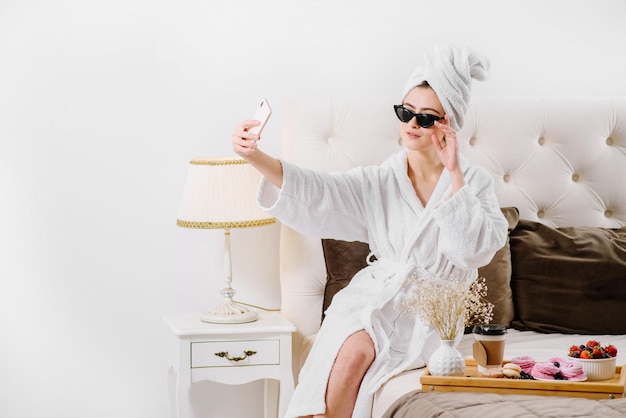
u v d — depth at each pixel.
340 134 3.42
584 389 2.29
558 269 3.24
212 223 3.17
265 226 3.58
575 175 3.61
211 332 3.08
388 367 2.69
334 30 3.58
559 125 3.54
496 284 3.22
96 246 3.49
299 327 3.38
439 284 2.83
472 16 3.68
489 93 3.72
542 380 2.36
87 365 3.51
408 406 2.35
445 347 2.51
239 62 3.53
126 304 3.52
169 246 3.53
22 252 3.46
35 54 3.43
